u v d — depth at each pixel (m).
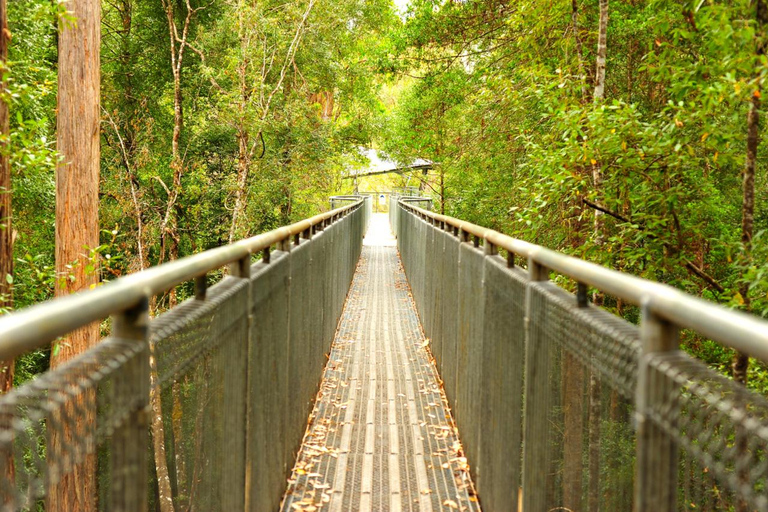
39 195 14.46
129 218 19.34
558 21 9.71
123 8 23.66
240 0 18.48
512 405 3.24
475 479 4.54
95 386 1.28
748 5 4.91
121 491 1.40
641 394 1.50
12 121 12.10
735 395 1.29
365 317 11.34
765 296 5.39
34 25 10.71
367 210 33.00
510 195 13.75
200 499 3.20
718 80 5.47
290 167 21.27
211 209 20.39
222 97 18.42
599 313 2.01
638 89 10.94
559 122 6.57
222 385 2.45
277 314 3.81
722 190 8.82
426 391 7.04
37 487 1.06
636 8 10.48
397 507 4.36
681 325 1.34
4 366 7.12
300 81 22.77
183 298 17.64
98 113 10.93
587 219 8.62
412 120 22.61
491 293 3.91
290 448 4.59
